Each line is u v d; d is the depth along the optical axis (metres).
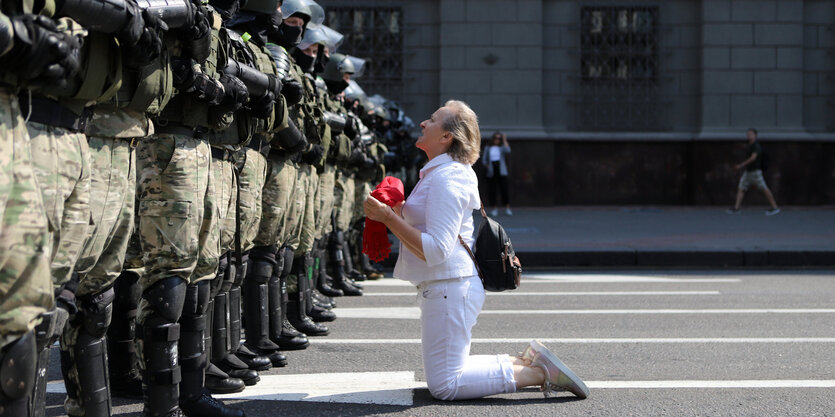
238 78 4.03
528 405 4.30
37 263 2.35
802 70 19.28
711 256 11.65
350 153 7.61
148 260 3.57
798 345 6.01
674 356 5.62
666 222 15.80
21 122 2.34
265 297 5.28
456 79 19.03
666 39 19.48
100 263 3.21
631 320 7.09
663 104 19.48
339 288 8.50
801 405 4.38
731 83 19.19
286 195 5.30
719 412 4.22
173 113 3.59
